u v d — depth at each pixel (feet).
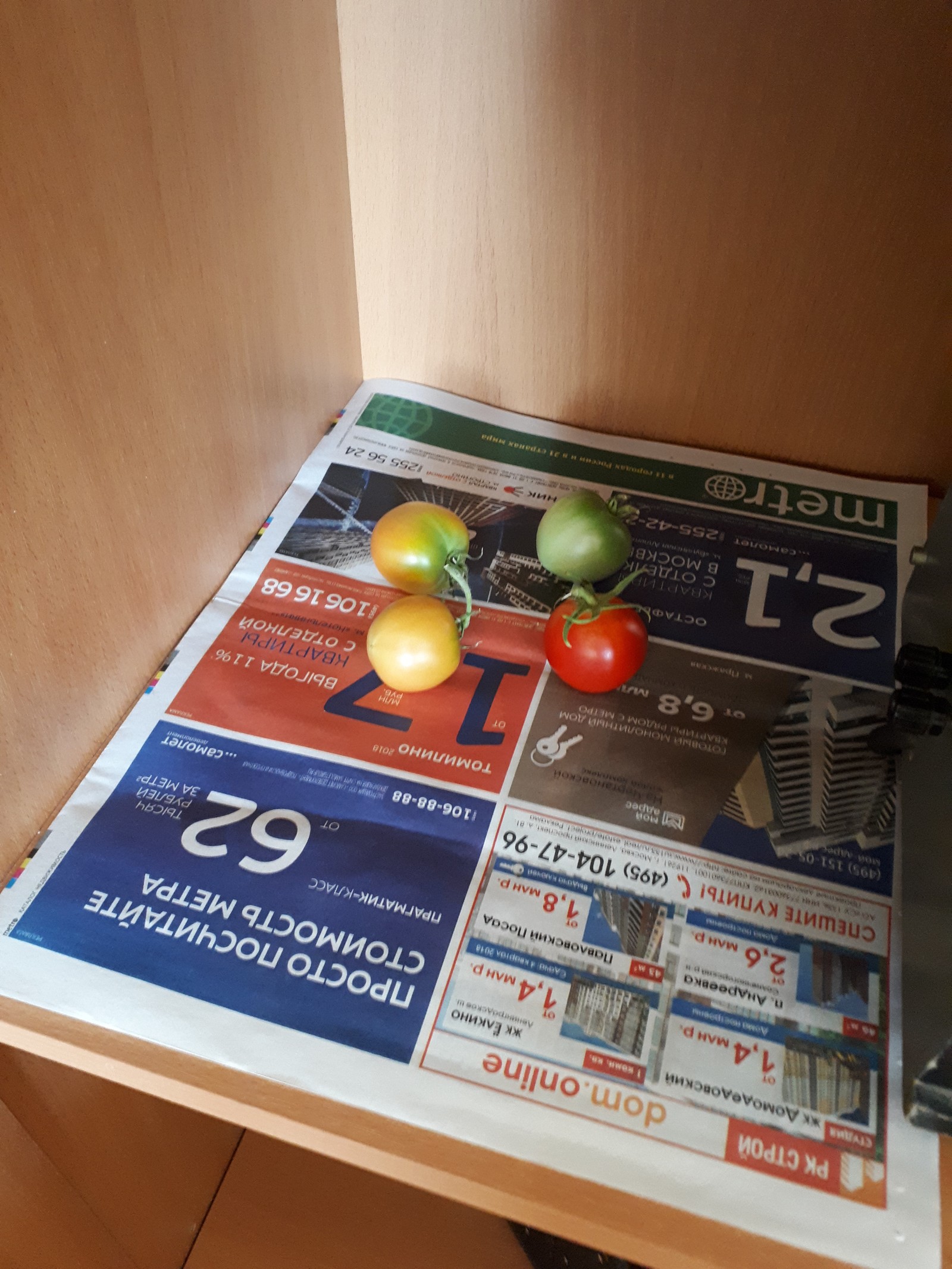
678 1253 1.09
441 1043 1.25
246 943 1.34
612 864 1.45
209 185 1.55
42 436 1.26
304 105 1.81
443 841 1.48
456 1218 2.40
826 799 1.55
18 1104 1.43
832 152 1.77
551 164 1.92
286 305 1.92
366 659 1.77
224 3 1.48
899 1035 1.27
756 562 2.02
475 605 1.90
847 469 2.24
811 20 1.63
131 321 1.40
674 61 1.73
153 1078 1.22
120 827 1.47
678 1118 1.19
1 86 1.07
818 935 1.37
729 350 2.11
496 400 2.37
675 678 1.76
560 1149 1.16
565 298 2.12
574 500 1.86
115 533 1.48
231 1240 2.33
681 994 1.31
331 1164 2.47
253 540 2.00
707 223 1.92
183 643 1.76
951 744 1.28
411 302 2.25
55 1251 1.68
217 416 1.73
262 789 1.53
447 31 1.80
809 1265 1.08
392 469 2.19
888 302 1.94
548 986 1.31
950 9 1.57
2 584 1.24
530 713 1.69
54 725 1.44
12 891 1.38
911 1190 1.14
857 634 1.86
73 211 1.23
